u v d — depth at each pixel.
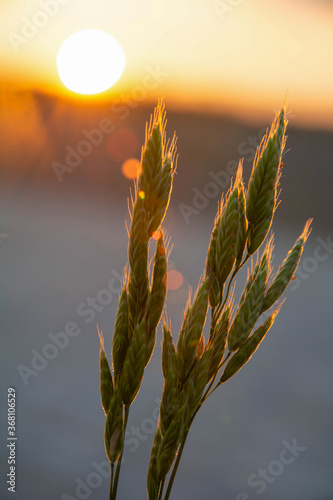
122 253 13.59
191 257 13.47
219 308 1.08
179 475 5.00
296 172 19.64
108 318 8.74
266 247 1.13
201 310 1.06
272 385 7.28
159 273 1.06
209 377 1.07
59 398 5.99
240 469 5.13
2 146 21.48
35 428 5.30
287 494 4.58
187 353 1.06
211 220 17.91
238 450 5.54
